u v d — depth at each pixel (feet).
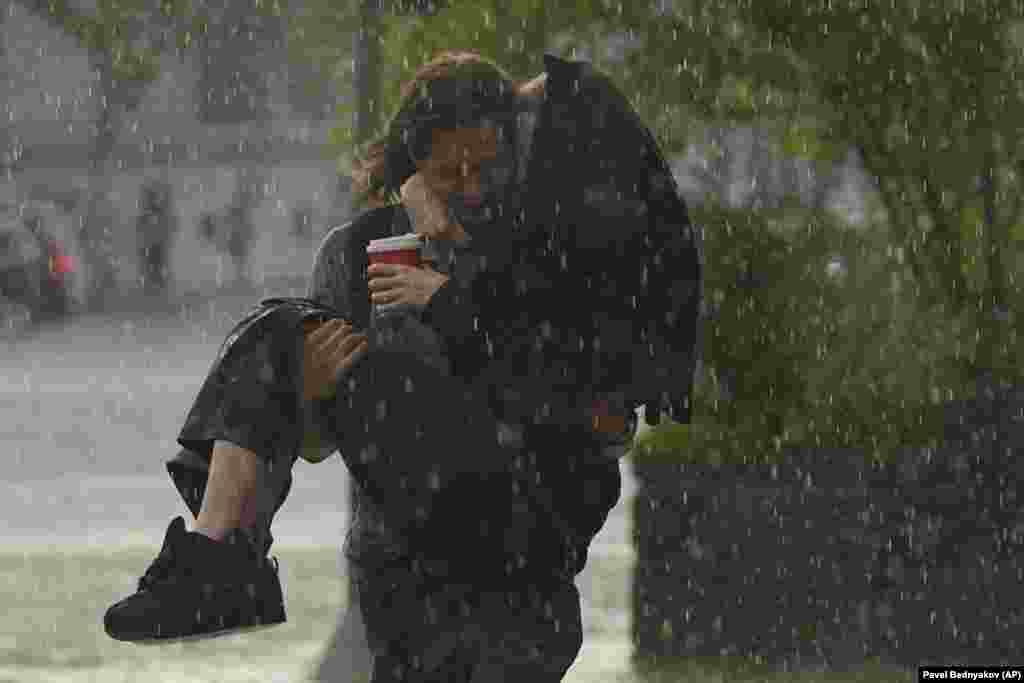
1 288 299.17
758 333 79.92
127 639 34.40
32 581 101.91
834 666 76.95
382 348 35.63
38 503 131.64
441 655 36.83
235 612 34.17
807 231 84.43
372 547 37.09
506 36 85.20
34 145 382.42
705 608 78.43
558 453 36.37
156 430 168.66
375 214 38.04
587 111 36.04
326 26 92.12
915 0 81.25
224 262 408.05
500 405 35.86
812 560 77.71
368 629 37.78
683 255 36.52
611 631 87.30
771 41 82.58
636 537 79.10
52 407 184.96
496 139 35.94
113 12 90.84
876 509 77.25
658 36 84.53
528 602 36.73
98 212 391.45
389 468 35.58
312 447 36.81
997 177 84.48
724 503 78.33
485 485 35.58
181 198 402.93
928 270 84.38
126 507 129.80
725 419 80.28
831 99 83.46
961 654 76.54
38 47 277.64
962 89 82.74
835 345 80.89
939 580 76.79
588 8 84.43
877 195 88.69
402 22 86.22
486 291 35.58
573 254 35.50
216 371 35.12
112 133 316.40
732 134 86.89
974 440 77.05
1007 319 81.97
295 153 403.34
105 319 323.98
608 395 36.37
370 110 77.77
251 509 34.63
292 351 35.19
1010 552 76.38
